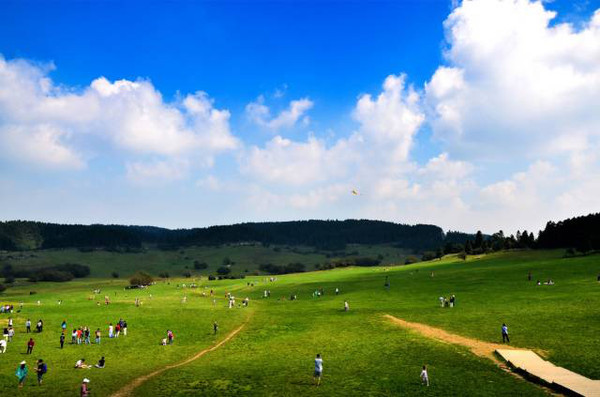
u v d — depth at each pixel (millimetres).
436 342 52156
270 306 100375
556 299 75000
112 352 55250
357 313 79062
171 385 39156
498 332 55281
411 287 113125
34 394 36562
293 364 46594
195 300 116812
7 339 59875
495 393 33812
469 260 199625
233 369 45125
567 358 42125
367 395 34906
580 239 193125
